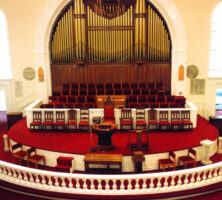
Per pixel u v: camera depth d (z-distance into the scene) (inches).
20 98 540.1
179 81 511.8
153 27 503.5
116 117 407.5
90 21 500.7
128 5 494.6
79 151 326.0
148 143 324.2
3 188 263.0
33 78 530.0
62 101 480.7
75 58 522.3
